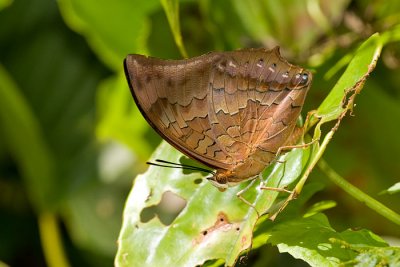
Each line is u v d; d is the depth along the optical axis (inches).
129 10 28.4
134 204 24.7
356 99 28.0
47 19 31.1
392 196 27.9
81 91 31.0
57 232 29.7
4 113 29.4
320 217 24.0
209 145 23.9
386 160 28.0
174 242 24.3
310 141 24.1
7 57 31.1
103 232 30.0
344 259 23.3
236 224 24.1
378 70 28.2
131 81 23.4
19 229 30.5
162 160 24.8
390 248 23.2
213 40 28.2
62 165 30.3
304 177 23.4
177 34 25.8
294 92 23.9
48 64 31.2
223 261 24.2
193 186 24.6
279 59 23.8
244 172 24.1
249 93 23.9
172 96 23.6
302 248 23.5
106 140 30.5
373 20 27.9
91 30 28.8
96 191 30.2
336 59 27.7
